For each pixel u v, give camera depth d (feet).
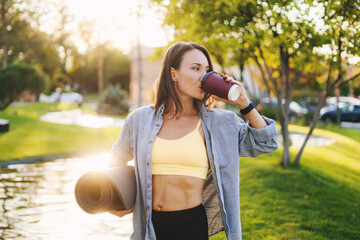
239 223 5.79
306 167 23.89
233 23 19.48
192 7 20.47
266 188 19.04
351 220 14.66
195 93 5.56
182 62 5.64
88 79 222.69
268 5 17.28
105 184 5.19
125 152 6.08
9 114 52.70
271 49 18.98
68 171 23.47
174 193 5.44
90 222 14.88
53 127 42.83
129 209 5.42
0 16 74.23
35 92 61.41
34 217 15.21
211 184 5.91
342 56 18.62
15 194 18.24
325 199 17.37
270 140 5.62
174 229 5.41
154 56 25.39
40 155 27.40
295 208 15.98
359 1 16.52
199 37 20.83
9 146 30.07
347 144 39.32
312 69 22.13
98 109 76.18
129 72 219.00
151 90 132.46
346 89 62.64
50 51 107.76
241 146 5.81
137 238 5.57
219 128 5.71
